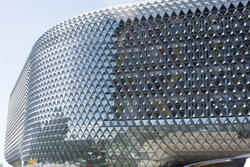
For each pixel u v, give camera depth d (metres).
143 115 49.78
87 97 55.69
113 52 54.22
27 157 73.25
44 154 64.50
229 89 45.62
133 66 51.97
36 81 70.50
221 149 44.53
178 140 46.78
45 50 67.44
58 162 60.03
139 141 49.28
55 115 61.97
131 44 52.81
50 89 64.31
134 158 49.38
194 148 45.94
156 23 51.38
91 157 53.47
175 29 49.97
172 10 50.59
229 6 47.50
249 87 44.81
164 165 47.84
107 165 51.38
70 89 59.19
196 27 48.75
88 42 57.69
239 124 43.97
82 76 57.31
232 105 44.97
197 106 46.66
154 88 49.69
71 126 57.44
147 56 51.09
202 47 48.00
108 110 52.81
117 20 54.91
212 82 46.56
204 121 45.72
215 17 48.00
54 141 61.34
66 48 61.66
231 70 46.00
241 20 46.75
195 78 47.59
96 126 53.41
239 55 45.97
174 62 49.19
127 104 51.25
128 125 50.47
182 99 47.69
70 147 57.12
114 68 53.59
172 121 47.53
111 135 51.66
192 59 48.12
